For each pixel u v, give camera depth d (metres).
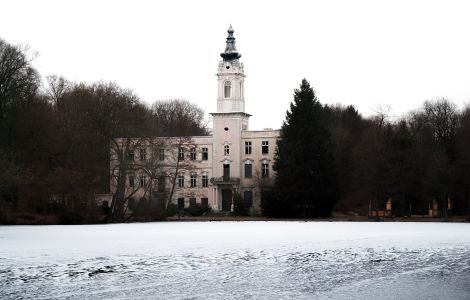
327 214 134.50
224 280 39.59
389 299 34.56
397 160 123.19
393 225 96.19
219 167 153.75
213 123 154.38
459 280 39.81
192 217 134.00
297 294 35.66
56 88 142.75
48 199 103.25
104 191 112.25
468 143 119.81
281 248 56.88
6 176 94.00
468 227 89.06
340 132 152.88
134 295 35.22
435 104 147.25
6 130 107.00
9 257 50.00
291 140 133.75
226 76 154.12
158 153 116.94
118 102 124.12
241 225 98.56
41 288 36.94
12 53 107.31
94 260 48.22
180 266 45.09
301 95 135.25
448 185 118.94
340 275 41.50
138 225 98.38
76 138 113.88
